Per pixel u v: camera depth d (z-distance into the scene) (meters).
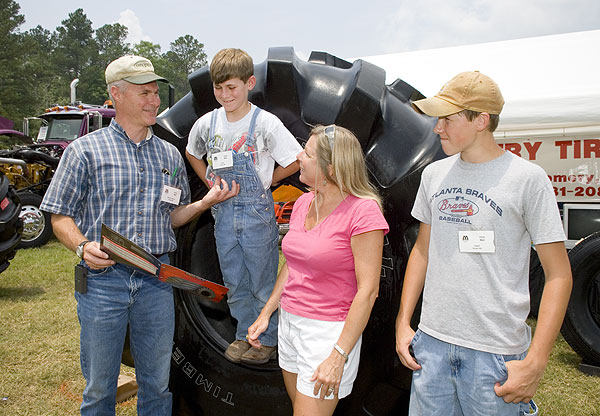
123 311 1.98
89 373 1.97
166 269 1.84
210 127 2.09
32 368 3.41
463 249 1.50
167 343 2.11
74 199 1.93
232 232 2.10
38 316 4.52
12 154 8.52
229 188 2.09
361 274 1.61
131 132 2.01
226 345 2.35
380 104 2.06
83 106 10.13
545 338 1.41
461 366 1.52
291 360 1.79
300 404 1.67
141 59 1.94
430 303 1.60
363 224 1.61
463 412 1.56
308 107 2.12
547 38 6.09
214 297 2.00
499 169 1.49
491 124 1.50
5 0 54.12
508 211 1.45
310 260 1.67
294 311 1.72
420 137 2.04
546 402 3.04
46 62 76.62
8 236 5.02
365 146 2.05
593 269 3.41
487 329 1.47
